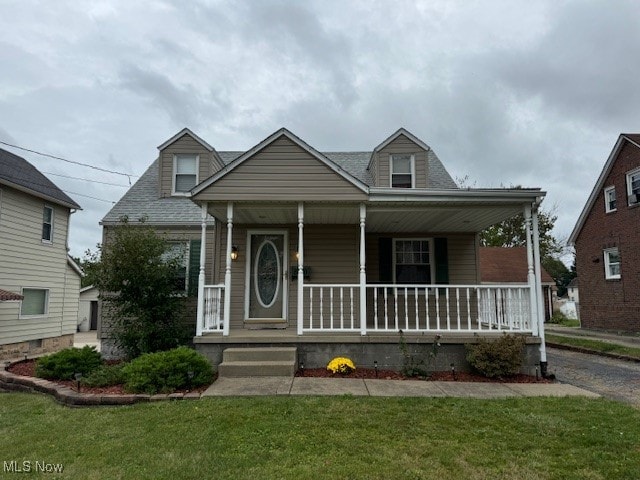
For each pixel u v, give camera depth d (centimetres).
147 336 768
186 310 902
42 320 1268
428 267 986
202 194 725
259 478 311
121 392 548
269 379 614
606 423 431
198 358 594
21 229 1171
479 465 334
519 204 733
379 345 696
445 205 739
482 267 2152
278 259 914
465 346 688
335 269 923
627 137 1578
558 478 313
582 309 1866
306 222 905
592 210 1806
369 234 977
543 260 3400
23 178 1200
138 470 327
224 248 918
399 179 1027
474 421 435
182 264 948
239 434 397
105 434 409
